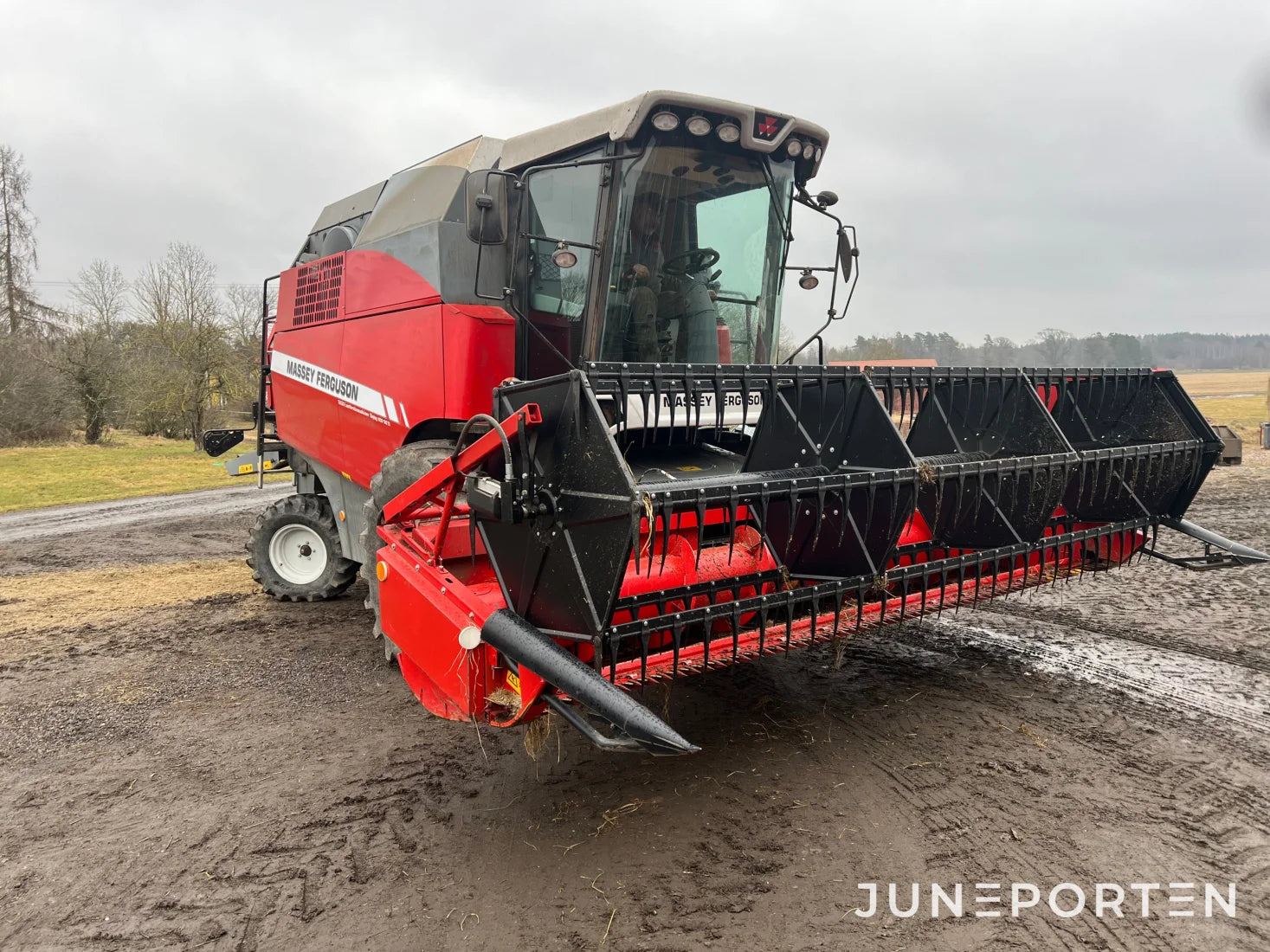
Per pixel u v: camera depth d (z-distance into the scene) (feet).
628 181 14.53
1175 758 12.54
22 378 84.53
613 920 9.14
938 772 12.32
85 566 30.68
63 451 81.97
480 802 11.89
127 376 88.38
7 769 13.44
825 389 12.97
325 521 22.74
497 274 16.75
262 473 25.34
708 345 16.30
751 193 16.19
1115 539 16.74
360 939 8.98
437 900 9.62
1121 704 14.70
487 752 13.53
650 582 11.57
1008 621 20.10
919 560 14.71
